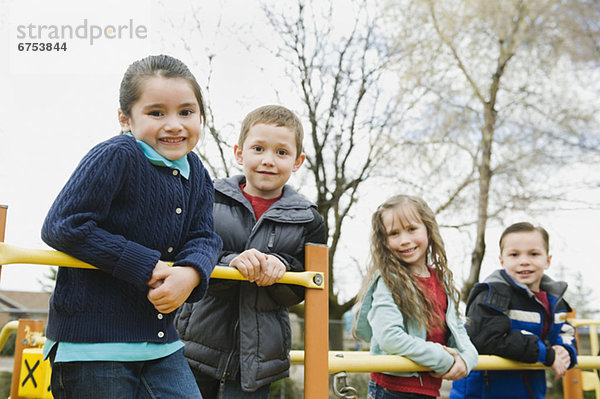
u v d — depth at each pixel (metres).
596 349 3.34
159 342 1.25
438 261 2.18
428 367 1.85
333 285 9.38
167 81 1.30
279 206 1.75
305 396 1.49
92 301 1.19
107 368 1.16
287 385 7.91
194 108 1.35
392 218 2.14
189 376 1.31
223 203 1.77
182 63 1.38
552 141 9.62
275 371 1.65
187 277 1.22
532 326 2.38
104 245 1.15
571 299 12.94
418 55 9.36
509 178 9.71
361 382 7.93
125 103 1.33
